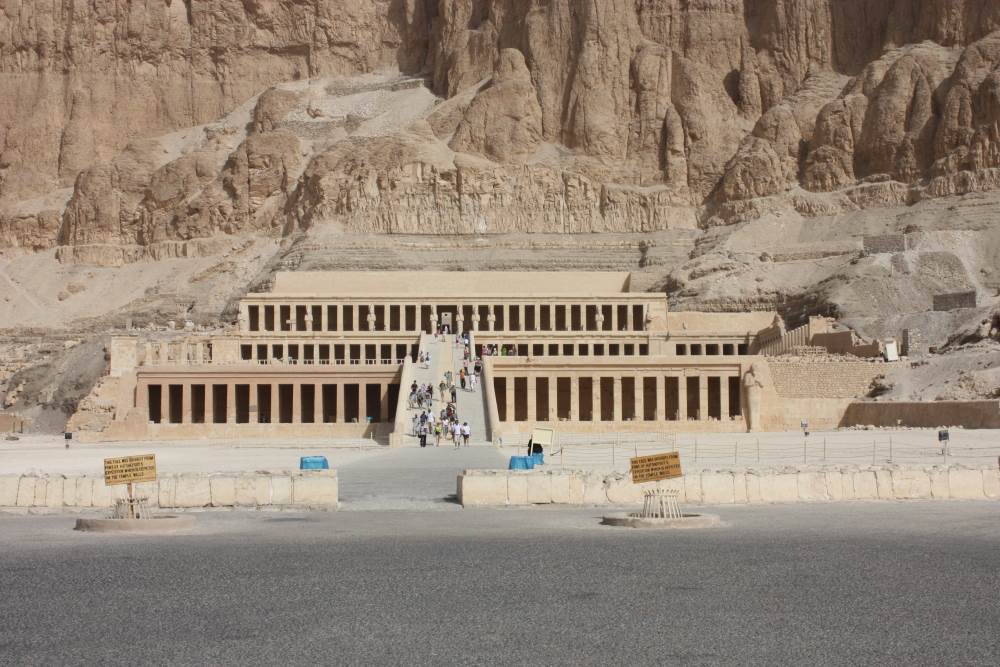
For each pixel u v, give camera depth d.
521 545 31.55
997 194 192.50
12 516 41.16
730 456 71.06
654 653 19.39
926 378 115.19
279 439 108.06
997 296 151.50
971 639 20.30
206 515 40.38
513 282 184.50
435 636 20.64
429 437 94.31
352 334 152.00
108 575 26.91
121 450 92.19
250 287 193.25
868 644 19.95
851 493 43.38
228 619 22.06
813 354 134.50
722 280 178.38
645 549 30.59
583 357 120.44
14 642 20.30
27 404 155.50
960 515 38.47
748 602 23.47
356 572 27.14
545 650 19.62
